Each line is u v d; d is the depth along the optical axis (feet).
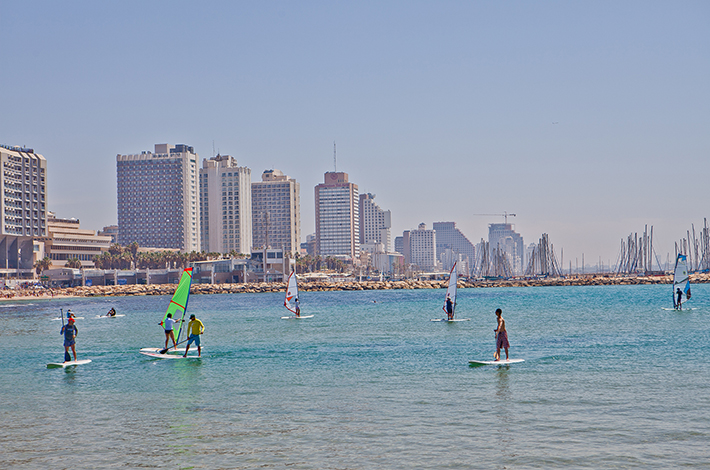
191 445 75.92
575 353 152.66
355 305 472.85
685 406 91.66
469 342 184.44
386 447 73.36
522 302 471.62
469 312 350.64
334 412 91.71
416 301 535.19
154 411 94.94
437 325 253.85
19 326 301.22
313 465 67.62
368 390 108.47
